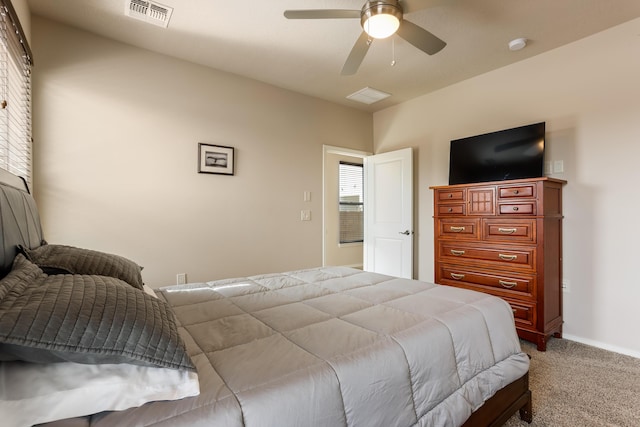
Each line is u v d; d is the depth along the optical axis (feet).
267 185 11.69
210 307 5.03
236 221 10.96
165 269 9.59
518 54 9.47
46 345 2.11
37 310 2.21
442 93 12.12
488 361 4.68
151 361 2.48
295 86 11.91
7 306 2.22
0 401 2.05
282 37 8.57
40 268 3.58
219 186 10.59
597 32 8.35
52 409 2.18
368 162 14.71
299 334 3.99
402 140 13.67
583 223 8.65
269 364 3.22
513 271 8.68
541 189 8.15
